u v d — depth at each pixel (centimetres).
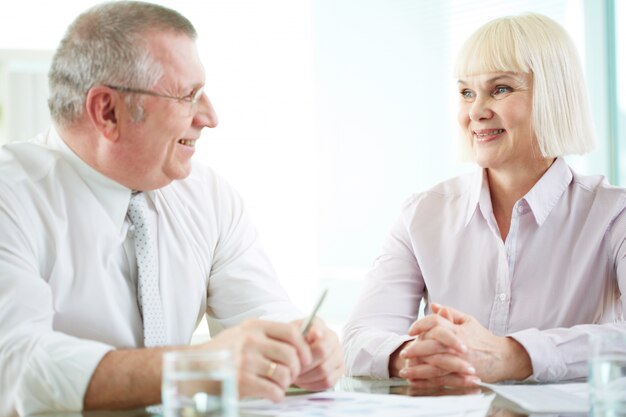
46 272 174
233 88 517
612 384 121
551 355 175
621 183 447
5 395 148
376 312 213
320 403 141
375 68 512
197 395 99
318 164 526
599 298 206
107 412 140
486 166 207
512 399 142
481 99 205
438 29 480
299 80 525
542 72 201
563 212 209
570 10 443
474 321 174
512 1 447
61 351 144
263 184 521
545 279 208
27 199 174
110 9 176
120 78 172
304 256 523
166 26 175
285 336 144
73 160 181
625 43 442
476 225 215
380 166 509
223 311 203
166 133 175
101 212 181
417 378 167
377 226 507
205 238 202
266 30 522
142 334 185
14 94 444
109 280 181
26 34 443
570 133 205
